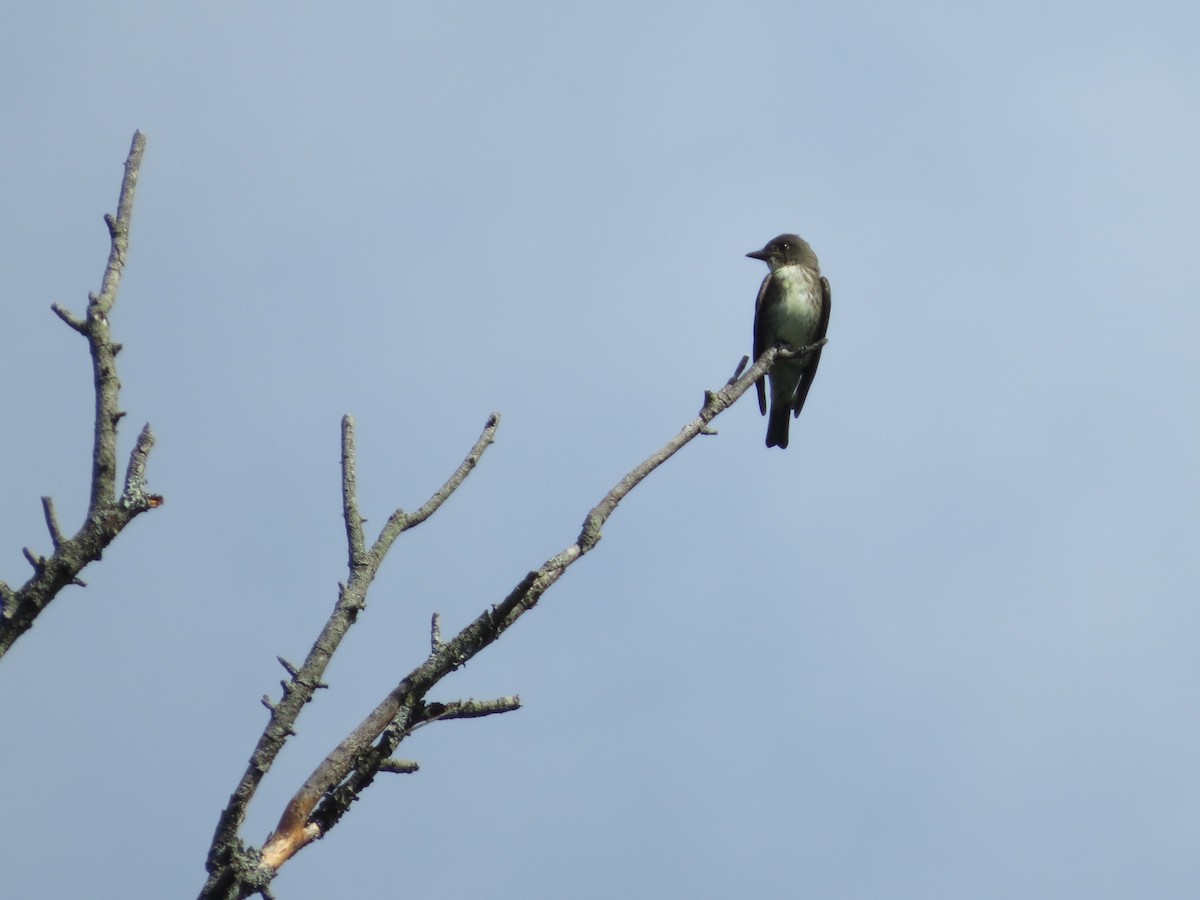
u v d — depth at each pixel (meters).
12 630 8.45
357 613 9.08
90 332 9.33
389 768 8.93
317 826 8.60
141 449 9.09
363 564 9.32
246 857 8.20
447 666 9.20
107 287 9.54
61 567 8.62
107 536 8.77
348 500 9.62
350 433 9.88
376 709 9.04
